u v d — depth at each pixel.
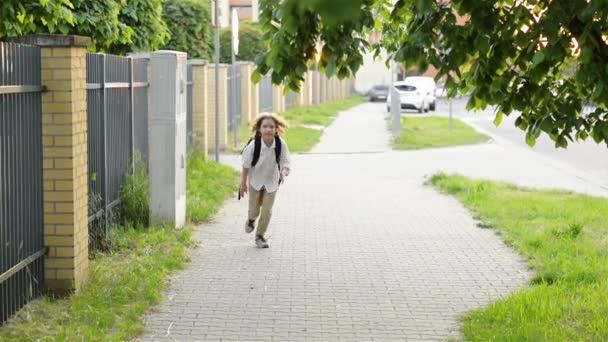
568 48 7.89
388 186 22.56
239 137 34.09
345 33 7.61
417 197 20.50
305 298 11.00
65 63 10.21
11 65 9.33
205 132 25.12
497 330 9.38
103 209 13.46
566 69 9.02
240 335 9.38
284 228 16.06
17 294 9.68
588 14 7.14
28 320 9.36
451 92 8.74
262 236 14.16
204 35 32.53
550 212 17.58
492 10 8.01
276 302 10.79
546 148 36.78
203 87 24.86
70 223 10.38
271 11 7.50
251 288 11.45
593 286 11.15
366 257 13.56
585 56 7.37
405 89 69.19
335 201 19.67
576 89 8.74
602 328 9.32
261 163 13.94
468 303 10.86
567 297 10.64
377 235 15.48
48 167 10.32
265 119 13.89
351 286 11.67
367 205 19.12
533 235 14.89
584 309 10.11
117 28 17.42
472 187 21.31
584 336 9.13
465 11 7.99
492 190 21.11
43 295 10.36
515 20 8.12
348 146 34.72
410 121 53.62
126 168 15.22
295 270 12.56
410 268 12.81
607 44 7.82
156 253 13.02
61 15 13.94
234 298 10.92
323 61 7.76
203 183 20.31
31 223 10.01
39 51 10.15
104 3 16.83
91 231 12.83
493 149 35.12
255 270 12.51
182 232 14.67
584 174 27.19
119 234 13.84
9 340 8.68
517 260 13.40
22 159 9.71
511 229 15.66
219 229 15.77
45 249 10.38
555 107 8.83
